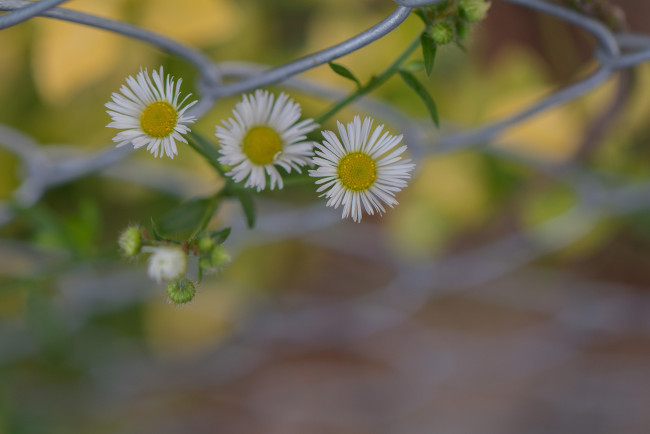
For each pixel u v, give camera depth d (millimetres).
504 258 688
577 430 860
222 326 719
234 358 795
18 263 562
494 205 607
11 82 544
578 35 600
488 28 605
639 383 846
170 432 823
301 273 772
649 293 795
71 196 596
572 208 577
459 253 717
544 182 582
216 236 317
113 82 513
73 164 392
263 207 616
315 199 612
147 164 523
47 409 717
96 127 559
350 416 859
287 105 305
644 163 560
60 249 397
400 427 861
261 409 853
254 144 304
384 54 517
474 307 848
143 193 611
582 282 800
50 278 411
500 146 513
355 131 303
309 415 858
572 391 860
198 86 349
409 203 608
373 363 862
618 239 760
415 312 849
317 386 859
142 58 495
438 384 861
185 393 821
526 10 597
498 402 864
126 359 732
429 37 312
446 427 859
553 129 507
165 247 315
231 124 304
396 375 860
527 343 839
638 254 772
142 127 300
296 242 714
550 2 331
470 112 562
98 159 386
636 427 848
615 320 819
